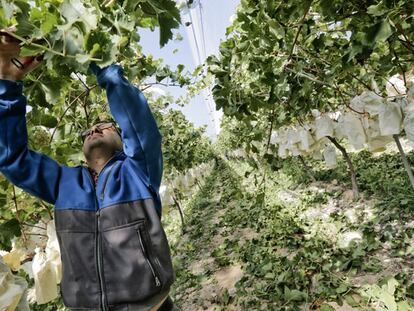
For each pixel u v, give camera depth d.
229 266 4.44
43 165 1.32
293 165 9.58
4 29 0.83
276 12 2.15
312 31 2.65
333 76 2.71
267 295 3.22
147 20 1.29
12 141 1.19
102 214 1.23
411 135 2.63
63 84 1.24
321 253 3.75
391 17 1.63
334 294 2.89
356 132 3.39
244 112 2.93
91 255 1.20
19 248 1.82
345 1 1.98
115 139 1.48
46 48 0.82
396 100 2.89
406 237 3.57
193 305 3.66
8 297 1.19
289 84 3.01
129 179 1.28
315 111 4.73
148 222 1.22
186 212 9.84
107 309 1.17
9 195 1.79
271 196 7.45
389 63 2.43
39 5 0.88
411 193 4.51
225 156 30.42
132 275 1.16
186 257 5.46
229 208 8.12
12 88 1.12
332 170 7.58
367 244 3.59
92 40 0.85
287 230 4.86
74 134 2.05
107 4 0.97
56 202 1.29
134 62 1.86
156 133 1.29
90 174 1.38
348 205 5.24
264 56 2.74
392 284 2.68
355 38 1.92
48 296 1.58
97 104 2.53
